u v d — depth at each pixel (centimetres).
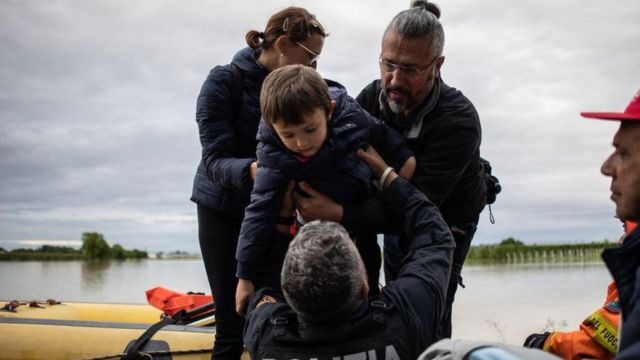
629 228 244
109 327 408
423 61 255
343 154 241
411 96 261
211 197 299
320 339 194
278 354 198
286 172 238
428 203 239
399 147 259
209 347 377
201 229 309
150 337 385
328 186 244
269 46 279
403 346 198
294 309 193
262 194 242
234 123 288
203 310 404
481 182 302
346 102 246
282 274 192
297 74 222
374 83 293
